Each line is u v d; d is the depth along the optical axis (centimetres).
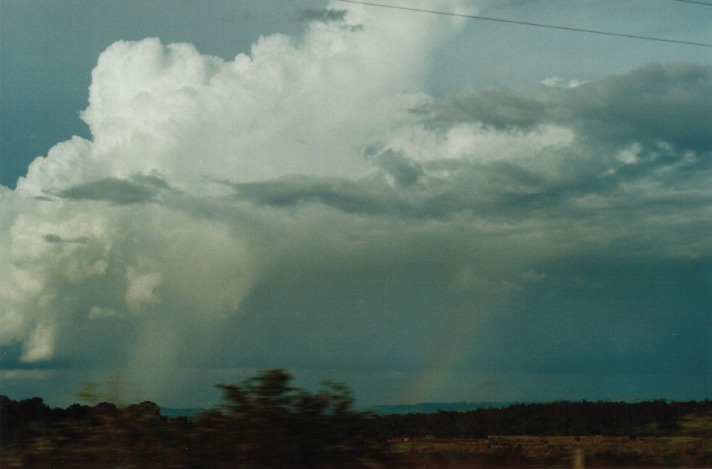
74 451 1000
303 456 986
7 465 995
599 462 1130
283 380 996
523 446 1188
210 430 983
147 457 985
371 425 1034
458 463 1085
